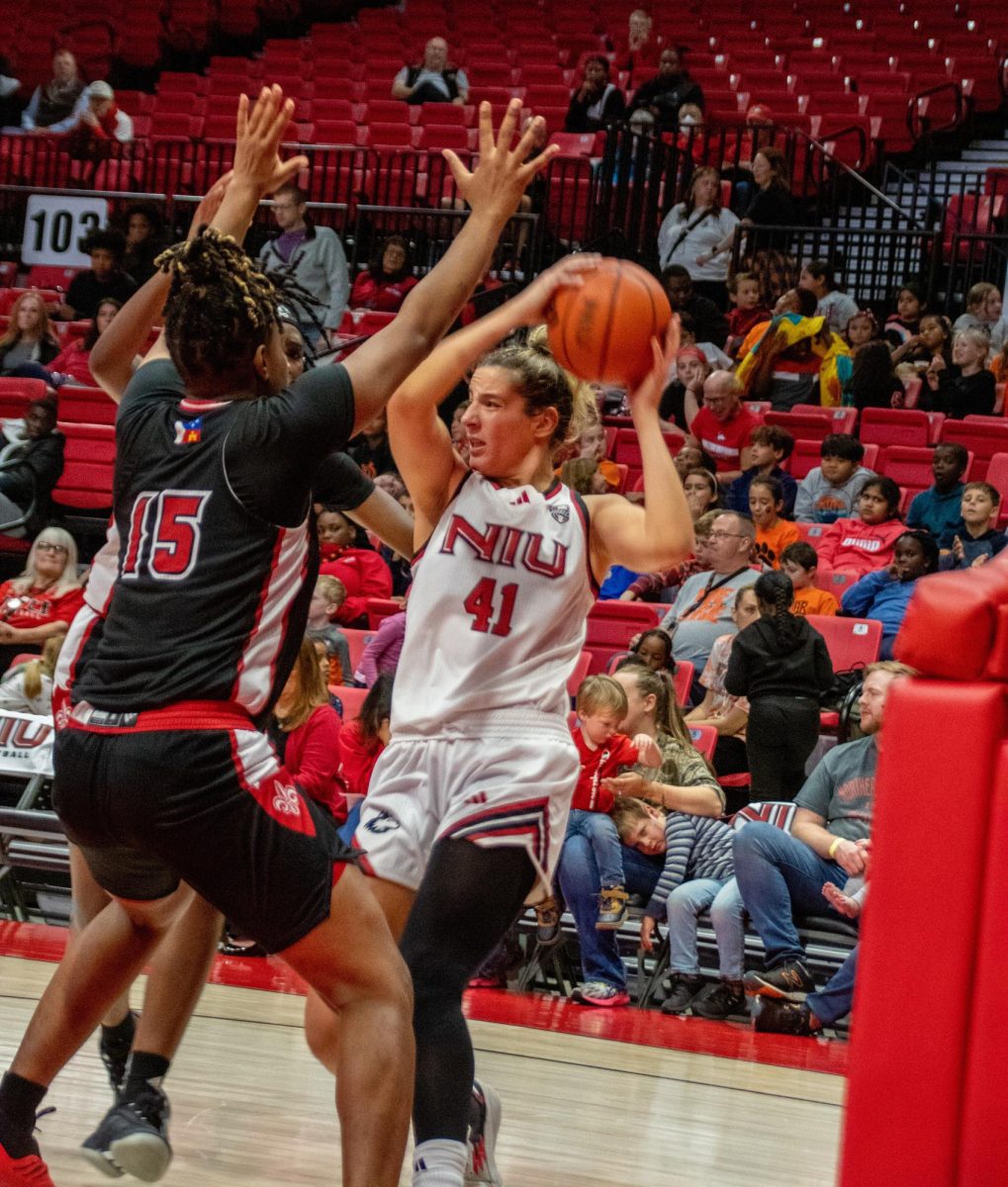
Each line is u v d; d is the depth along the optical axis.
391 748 3.96
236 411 3.30
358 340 15.36
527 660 3.88
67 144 21.30
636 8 25.55
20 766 9.21
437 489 3.97
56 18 26.72
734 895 7.98
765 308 16.67
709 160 20.52
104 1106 4.62
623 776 8.16
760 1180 4.41
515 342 4.38
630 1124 5.08
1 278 19.88
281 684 3.35
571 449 12.72
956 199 20.58
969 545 11.80
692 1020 7.85
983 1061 2.73
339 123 22.50
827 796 8.02
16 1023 5.63
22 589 11.70
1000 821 2.76
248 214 3.71
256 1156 4.18
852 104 21.89
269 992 7.24
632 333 3.74
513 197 3.51
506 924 3.74
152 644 3.21
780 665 9.10
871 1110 2.82
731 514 11.15
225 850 3.16
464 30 25.86
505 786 3.75
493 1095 4.07
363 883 3.32
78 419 14.91
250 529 3.25
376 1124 3.17
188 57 26.23
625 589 12.32
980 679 2.85
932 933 2.80
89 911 4.44
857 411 14.83
